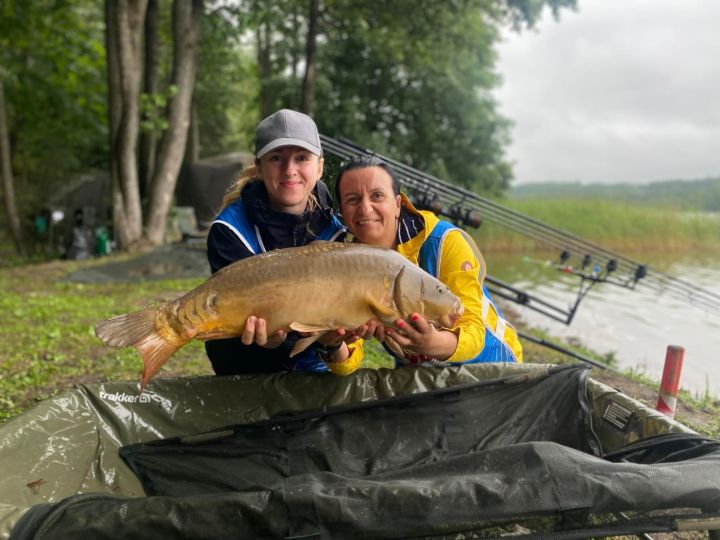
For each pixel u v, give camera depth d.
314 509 1.77
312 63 13.53
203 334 2.08
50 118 17.41
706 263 14.53
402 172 5.16
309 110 13.67
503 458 1.93
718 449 2.05
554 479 1.82
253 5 13.28
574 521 1.79
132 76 12.09
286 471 2.68
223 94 23.20
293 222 2.73
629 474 1.82
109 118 12.84
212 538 1.75
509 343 3.13
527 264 14.25
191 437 2.67
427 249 2.73
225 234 2.74
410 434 2.74
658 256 15.91
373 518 1.77
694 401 4.65
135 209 12.88
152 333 2.02
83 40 16.77
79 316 6.86
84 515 1.74
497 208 6.05
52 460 2.45
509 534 1.87
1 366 4.92
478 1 13.60
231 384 2.83
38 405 2.54
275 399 2.81
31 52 16.25
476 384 2.74
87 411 2.66
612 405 2.60
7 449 2.32
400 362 3.38
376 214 2.54
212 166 15.71
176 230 14.52
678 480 1.81
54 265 10.98
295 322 2.08
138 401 2.76
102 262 11.00
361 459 2.71
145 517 1.75
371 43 16.45
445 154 22.97
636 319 8.70
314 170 2.66
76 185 16.62
